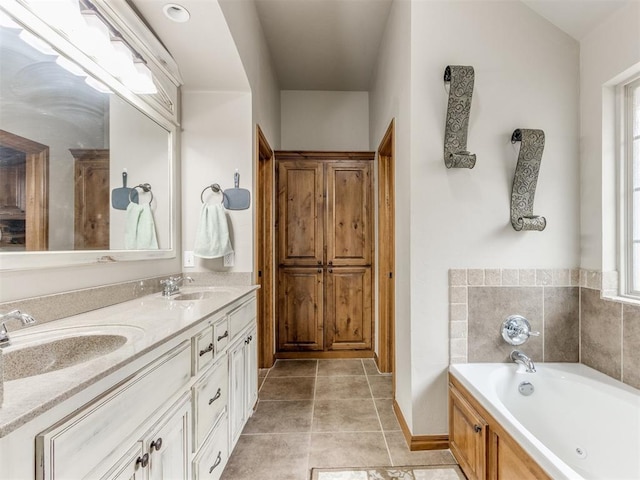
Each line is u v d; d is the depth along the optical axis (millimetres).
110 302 1371
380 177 2721
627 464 1323
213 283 2051
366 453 1674
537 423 1579
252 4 2074
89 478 654
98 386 679
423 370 1707
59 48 1121
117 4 1334
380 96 2631
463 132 1649
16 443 516
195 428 1146
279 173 3025
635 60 1476
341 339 3041
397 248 2016
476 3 1730
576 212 1767
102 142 1362
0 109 935
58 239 1138
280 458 1637
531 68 1751
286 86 3344
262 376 2646
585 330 1716
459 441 1565
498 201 1730
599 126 1653
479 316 1723
